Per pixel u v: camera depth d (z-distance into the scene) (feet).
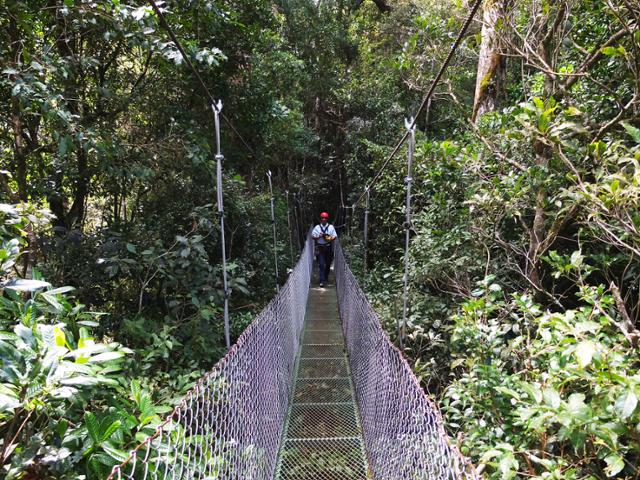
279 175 30.37
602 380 3.82
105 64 10.88
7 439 3.53
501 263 8.63
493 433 4.81
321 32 30.78
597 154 5.49
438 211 10.89
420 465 3.86
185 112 12.34
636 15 5.73
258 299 16.15
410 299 10.11
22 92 6.52
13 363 3.46
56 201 10.41
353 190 30.22
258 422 5.74
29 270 8.12
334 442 7.36
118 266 8.14
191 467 3.59
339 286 19.07
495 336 5.62
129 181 11.00
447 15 18.01
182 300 9.60
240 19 14.67
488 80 12.44
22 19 7.12
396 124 27.73
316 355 12.12
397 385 5.12
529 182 7.07
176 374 7.34
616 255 6.29
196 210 10.02
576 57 8.87
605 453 3.76
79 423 4.41
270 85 17.44
